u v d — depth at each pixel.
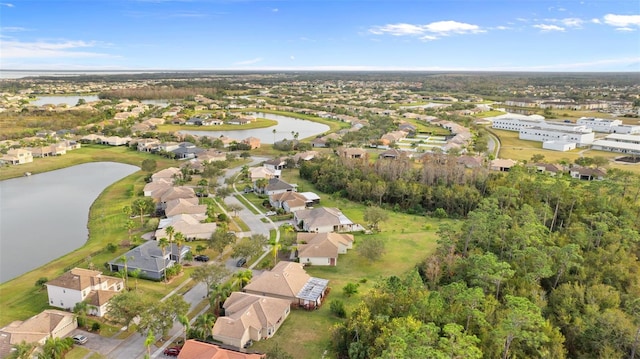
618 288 78.12
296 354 63.16
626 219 96.62
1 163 180.75
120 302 67.00
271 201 134.38
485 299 67.19
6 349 60.22
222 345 64.81
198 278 74.94
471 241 94.56
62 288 74.19
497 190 113.81
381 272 90.38
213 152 194.75
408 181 142.50
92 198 142.62
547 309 71.38
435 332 53.31
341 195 144.00
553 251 83.00
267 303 71.06
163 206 127.44
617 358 59.97
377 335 60.06
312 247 94.56
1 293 80.44
